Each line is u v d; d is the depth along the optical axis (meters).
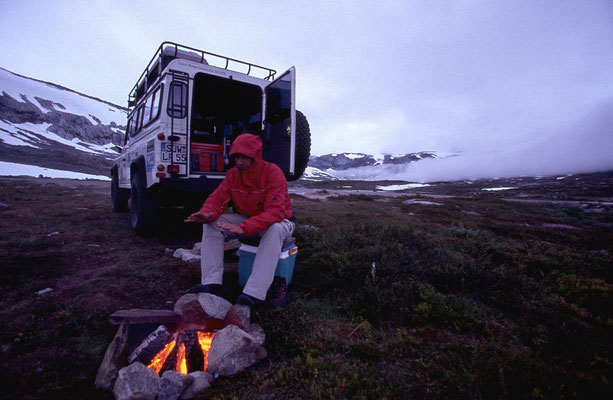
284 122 4.88
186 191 4.46
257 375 1.76
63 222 5.70
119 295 2.75
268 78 5.54
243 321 2.12
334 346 2.05
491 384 1.64
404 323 2.44
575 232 7.19
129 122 7.06
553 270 3.77
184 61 4.50
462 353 2.01
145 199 4.83
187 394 1.58
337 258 3.64
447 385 1.68
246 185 2.70
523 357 1.91
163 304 2.65
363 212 9.29
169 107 4.35
